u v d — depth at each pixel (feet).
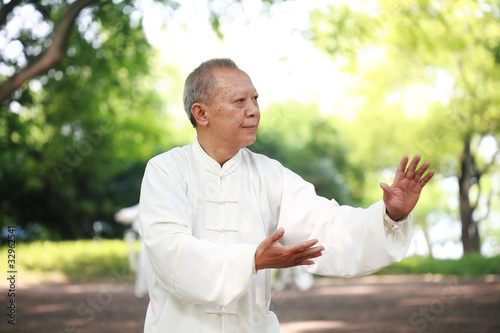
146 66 45.16
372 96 63.31
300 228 7.76
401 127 67.87
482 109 57.36
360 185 95.30
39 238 75.97
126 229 80.12
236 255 6.62
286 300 34.22
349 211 7.60
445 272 49.01
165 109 74.43
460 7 38.86
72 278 44.73
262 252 6.55
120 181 79.15
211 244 6.80
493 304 30.58
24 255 48.78
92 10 34.24
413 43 41.63
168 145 80.48
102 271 46.37
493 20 40.88
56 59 28.53
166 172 7.49
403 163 7.03
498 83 51.88
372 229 7.17
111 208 78.02
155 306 7.47
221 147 7.73
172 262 6.84
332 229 7.59
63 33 28.63
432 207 111.55
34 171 66.39
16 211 73.77
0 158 64.23
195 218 7.59
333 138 93.04
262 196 7.86
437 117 63.31
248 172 7.93
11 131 41.65
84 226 78.79
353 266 7.33
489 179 91.20
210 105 7.54
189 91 7.72
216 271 6.66
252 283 7.55
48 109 45.83
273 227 8.10
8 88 28.30
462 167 74.49
